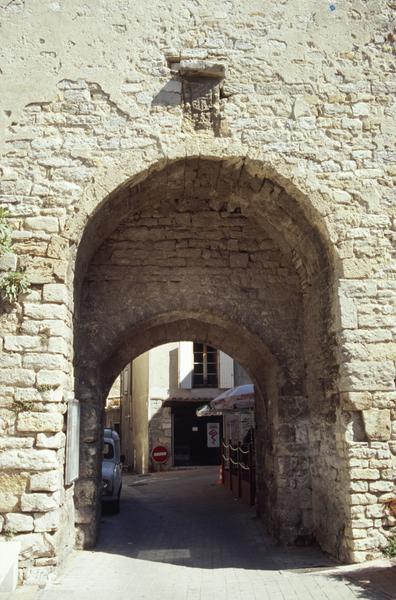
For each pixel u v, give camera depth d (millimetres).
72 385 7648
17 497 6457
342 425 7270
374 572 6367
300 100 7895
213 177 8148
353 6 8250
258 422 10727
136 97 7691
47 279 7059
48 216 7270
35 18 7824
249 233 9383
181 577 6793
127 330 8953
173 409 22500
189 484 17062
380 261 7562
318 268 8312
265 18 8094
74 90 7652
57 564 6516
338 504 7418
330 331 7770
